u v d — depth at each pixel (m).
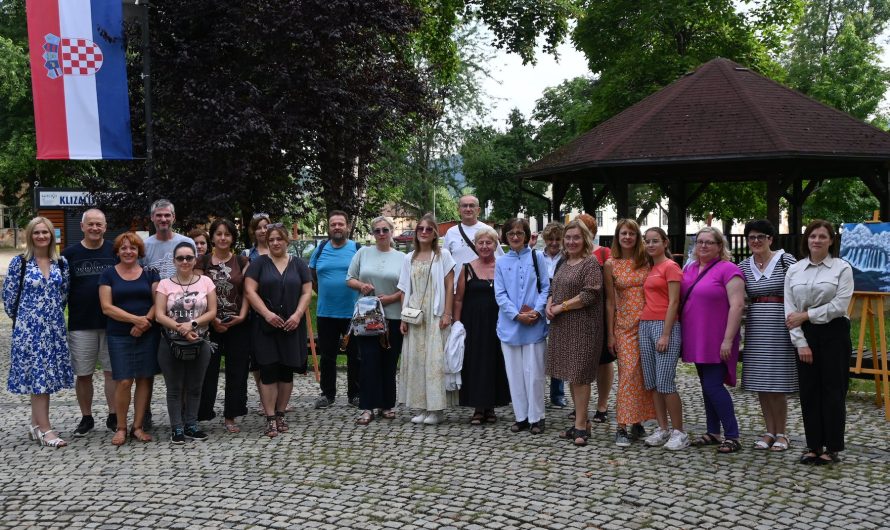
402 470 5.40
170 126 12.77
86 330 6.43
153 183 12.16
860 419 6.88
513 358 6.44
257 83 13.03
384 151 14.55
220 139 11.70
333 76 13.34
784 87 14.14
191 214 12.38
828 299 5.29
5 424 7.00
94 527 4.38
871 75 28.22
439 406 6.66
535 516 4.45
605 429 6.55
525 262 6.48
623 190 13.52
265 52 12.77
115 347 6.17
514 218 6.58
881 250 7.12
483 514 4.49
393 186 29.36
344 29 12.55
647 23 23.47
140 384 6.33
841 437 5.36
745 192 25.06
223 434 6.52
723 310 5.75
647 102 14.57
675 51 24.45
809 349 5.36
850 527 4.25
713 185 25.16
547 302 6.36
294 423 6.89
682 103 13.58
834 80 28.52
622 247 6.11
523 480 5.13
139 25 12.15
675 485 4.98
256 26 12.18
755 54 24.88
